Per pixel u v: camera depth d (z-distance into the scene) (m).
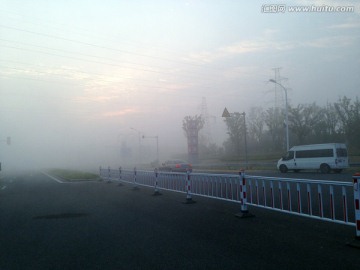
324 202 11.84
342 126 51.19
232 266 5.74
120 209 12.34
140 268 5.77
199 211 11.31
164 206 12.71
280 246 6.86
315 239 7.35
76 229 9.08
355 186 6.95
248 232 8.12
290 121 49.09
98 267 5.89
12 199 16.55
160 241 7.52
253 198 13.47
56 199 16.08
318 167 28.39
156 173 16.44
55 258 6.49
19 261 6.36
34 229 9.23
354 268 5.53
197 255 6.41
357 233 6.89
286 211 8.90
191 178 14.70
